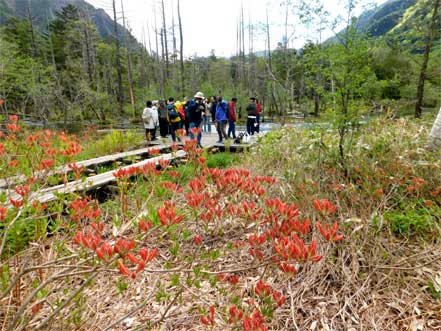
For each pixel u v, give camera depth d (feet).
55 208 7.00
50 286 5.49
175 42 99.60
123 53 100.17
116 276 6.39
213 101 35.60
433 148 11.17
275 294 4.61
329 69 10.71
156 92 76.64
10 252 6.42
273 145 15.76
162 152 21.49
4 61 44.88
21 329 3.95
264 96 77.56
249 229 8.04
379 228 7.09
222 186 6.20
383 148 11.00
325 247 7.14
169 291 6.16
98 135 37.47
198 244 5.97
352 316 5.62
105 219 8.46
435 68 29.14
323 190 9.69
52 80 61.41
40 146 9.75
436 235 7.32
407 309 5.67
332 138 12.12
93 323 5.09
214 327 5.22
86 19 94.12
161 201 9.00
